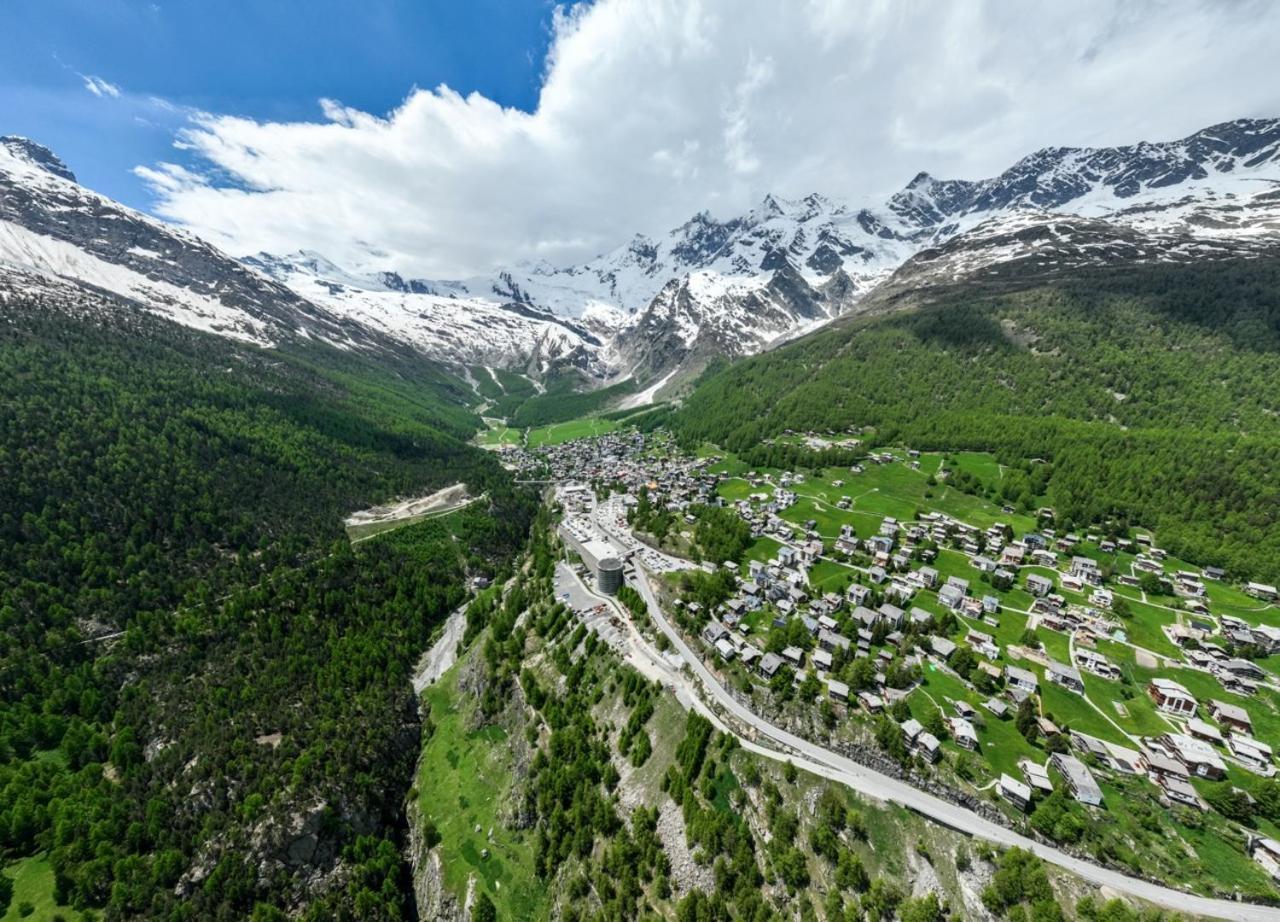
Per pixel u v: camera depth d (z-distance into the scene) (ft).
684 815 339.98
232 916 340.80
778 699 390.21
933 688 387.75
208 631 542.57
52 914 327.06
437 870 390.21
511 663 506.89
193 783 406.00
